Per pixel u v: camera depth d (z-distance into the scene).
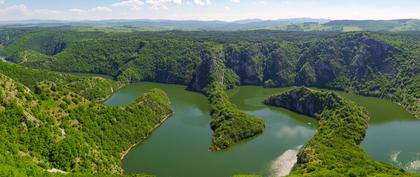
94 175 141.38
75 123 180.50
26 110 159.00
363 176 145.00
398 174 152.50
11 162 117.75
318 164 166.50
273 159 194.38
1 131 139.25
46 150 145.38
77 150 156.25
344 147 191.25
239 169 182.50
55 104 180.88
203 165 186.50
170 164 186.88
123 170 177.62
